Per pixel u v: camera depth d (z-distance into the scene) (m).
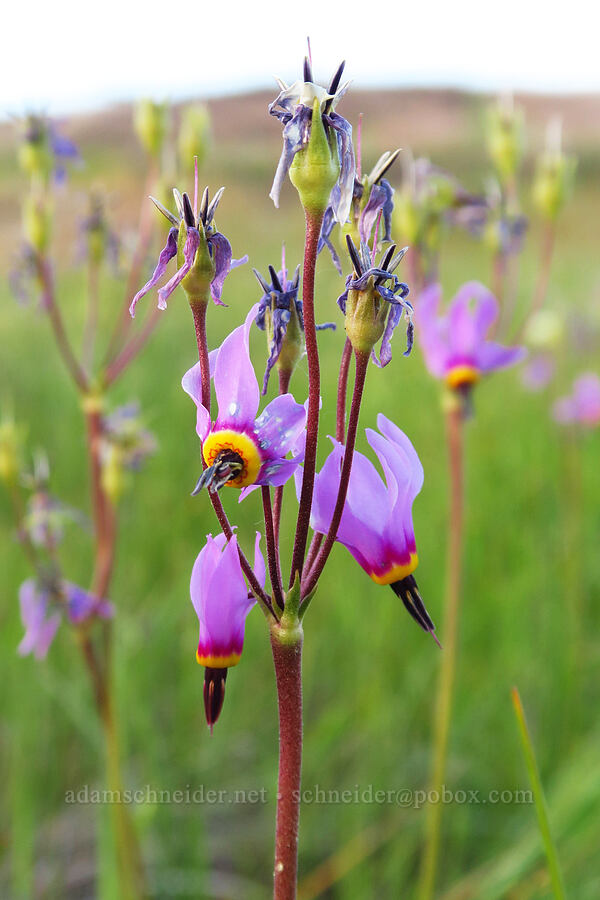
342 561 0.58
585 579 0.61
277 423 0.22
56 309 0.41
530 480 0.68
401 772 0.48
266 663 0.54
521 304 0.97
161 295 0.21
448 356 0.41
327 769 0.47
